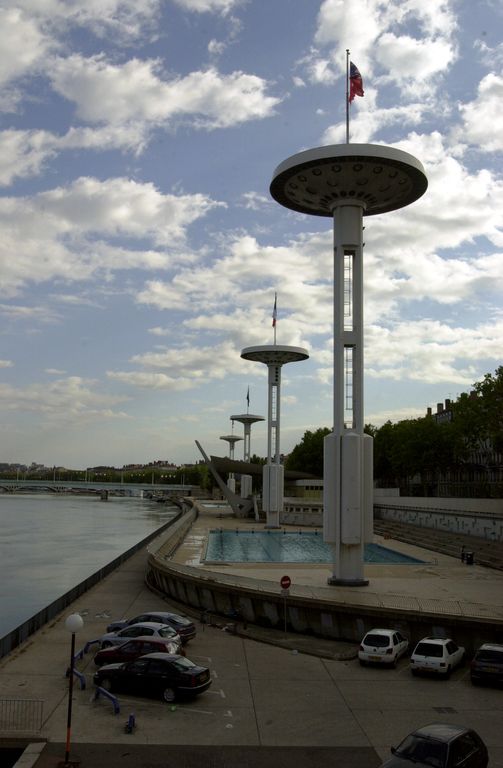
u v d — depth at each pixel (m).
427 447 100.62
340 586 37.97
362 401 39.19
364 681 21.34
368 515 38.66
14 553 80.50
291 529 86.81
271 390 88.44
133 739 16.25
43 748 15.64
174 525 68.00
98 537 101.94
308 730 17.00
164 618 26.44
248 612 31.41
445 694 20.02
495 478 107.25
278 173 38.34
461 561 52.91
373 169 37.16
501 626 24.64
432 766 12.15
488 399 69.19
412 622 26.11
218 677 21.58
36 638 26.69
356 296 39.31
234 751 15.61
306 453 144.38
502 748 15.82
